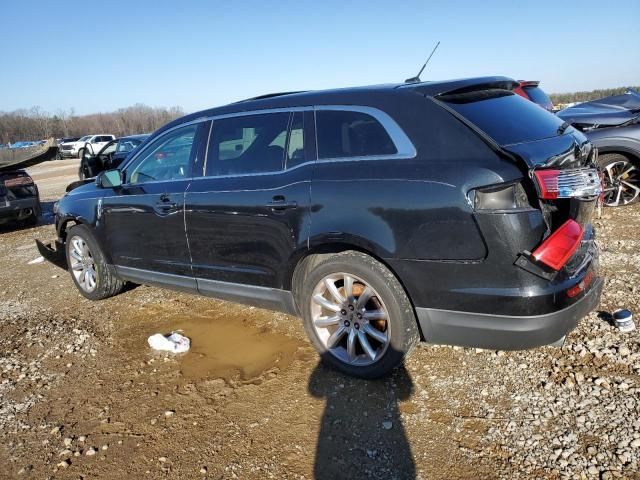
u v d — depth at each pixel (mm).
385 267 3025
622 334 3535
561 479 2330
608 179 7125
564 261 2611
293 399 3141
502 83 3375
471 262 2717
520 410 2832
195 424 2980
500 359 3352
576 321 2824
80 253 5176
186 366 3676
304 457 2629
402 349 3043
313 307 3379
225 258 3824
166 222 4160
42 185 18469
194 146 4074
